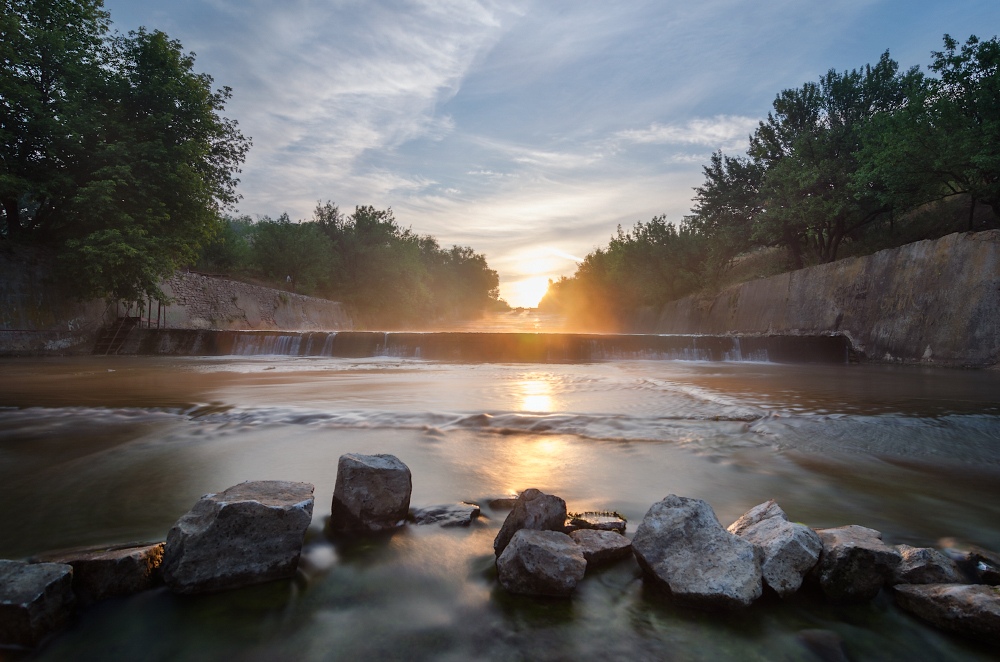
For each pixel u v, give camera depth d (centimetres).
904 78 2116
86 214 1678
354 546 246
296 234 3847
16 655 168
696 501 239
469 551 243
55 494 316
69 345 1788
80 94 1703
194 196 1925
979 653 175
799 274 2145
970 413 573
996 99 1316
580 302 5538
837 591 206
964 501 319
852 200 1950
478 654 167
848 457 418
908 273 1602
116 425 523
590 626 184
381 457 288
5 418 552
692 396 749
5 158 1600
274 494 243
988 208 1842
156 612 191
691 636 179
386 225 4816
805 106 2447
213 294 2592
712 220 3039
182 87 1864
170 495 316
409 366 1436
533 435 488
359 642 173
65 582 189
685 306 3250
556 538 229
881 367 1437
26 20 1722
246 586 209
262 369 1262
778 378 1074
